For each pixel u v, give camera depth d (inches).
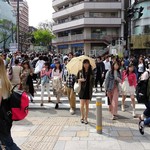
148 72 319.0
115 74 359.6
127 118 368.2
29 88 442.0
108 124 335.0
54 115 387.5
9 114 165.2
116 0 2138.3
